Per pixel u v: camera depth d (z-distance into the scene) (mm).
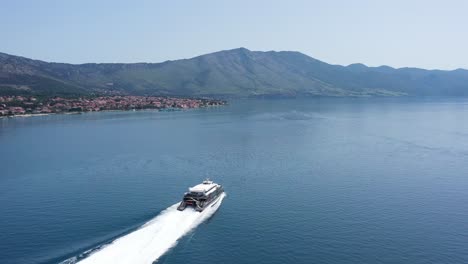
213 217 86375
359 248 72625
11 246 72438
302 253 70375
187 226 78938
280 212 89812
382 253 70812
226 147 174000
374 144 181375
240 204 95125
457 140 193250
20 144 187875
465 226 82562
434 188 108938
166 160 147000
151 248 69312
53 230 79625
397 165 137125
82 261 64000
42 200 99750
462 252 71562
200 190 90312
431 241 75750
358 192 105125
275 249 71562
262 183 113938
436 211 91125
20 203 97562
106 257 65188
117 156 155375
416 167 134000
